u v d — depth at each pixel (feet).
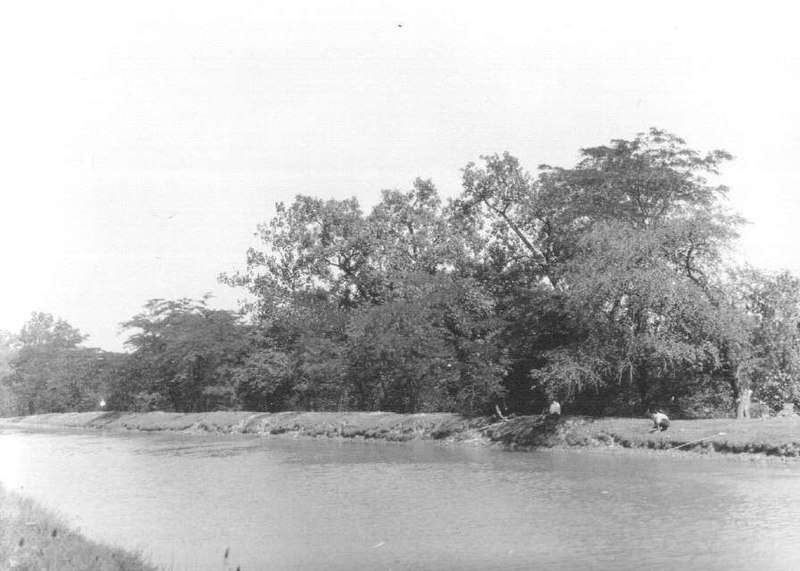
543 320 138.41
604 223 120.37
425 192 189.98
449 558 48.91
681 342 110.93
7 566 41.86
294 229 200.34
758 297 115.55
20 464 117.39
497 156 168.25
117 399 263.70
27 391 328.49
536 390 141.28
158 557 50.93
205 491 82.28
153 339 236.22
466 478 86.12
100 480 94.73
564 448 111.86
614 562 46.01
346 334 170.40
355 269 198.29
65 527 54.39
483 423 134.41
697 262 115.44
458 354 144.36
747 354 112.06
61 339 377.50
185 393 232.32
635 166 128.77
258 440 160.56
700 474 79.97
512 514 62.95
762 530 53.06
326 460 111.75
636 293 110.93
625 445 105.19
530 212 159.33
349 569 47.14
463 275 170.60
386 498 73.72
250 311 212.64
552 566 45.73
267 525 61.57
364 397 178.70
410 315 149.28
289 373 189.78
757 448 89.81
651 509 62.34
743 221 114.21
